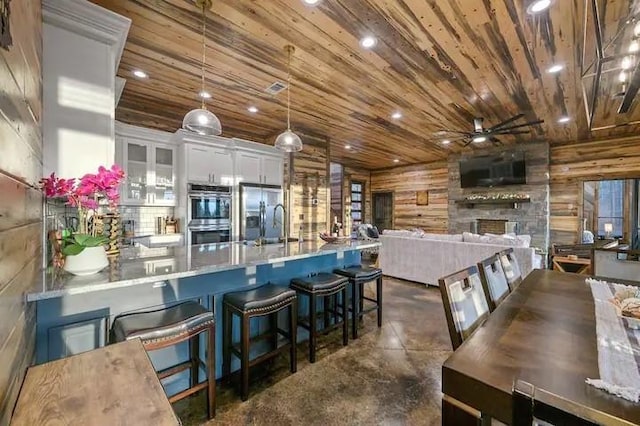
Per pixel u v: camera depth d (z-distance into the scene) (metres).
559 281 1.92
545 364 0.87
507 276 2.07
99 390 0.87
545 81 3.34
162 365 1.94
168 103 4.07
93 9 1.82
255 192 5.11
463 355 0.93
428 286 4.88
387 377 2.23
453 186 7.83
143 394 0.85
